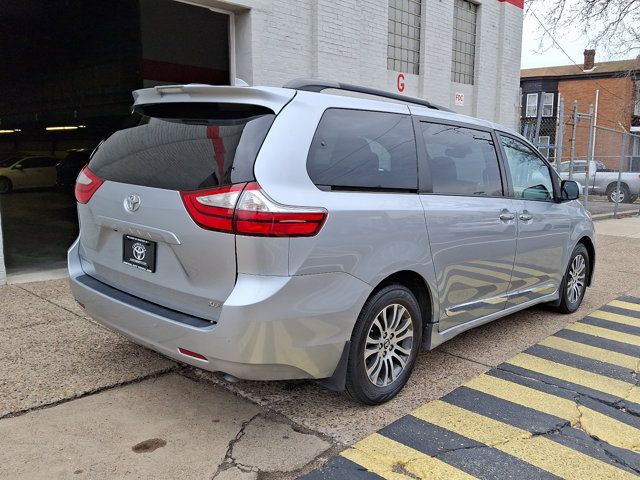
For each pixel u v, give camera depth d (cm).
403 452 296
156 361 399
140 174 310
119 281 335
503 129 470
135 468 274
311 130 298
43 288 580
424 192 362
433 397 364
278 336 273
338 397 358
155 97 331
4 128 1717
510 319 553
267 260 267
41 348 416
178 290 293
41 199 1464
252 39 751
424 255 350
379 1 947
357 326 316
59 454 283
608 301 636
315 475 273
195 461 281
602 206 1942
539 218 479
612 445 313
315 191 290
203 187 276
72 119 1376
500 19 1293
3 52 1216
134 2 852
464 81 1237
